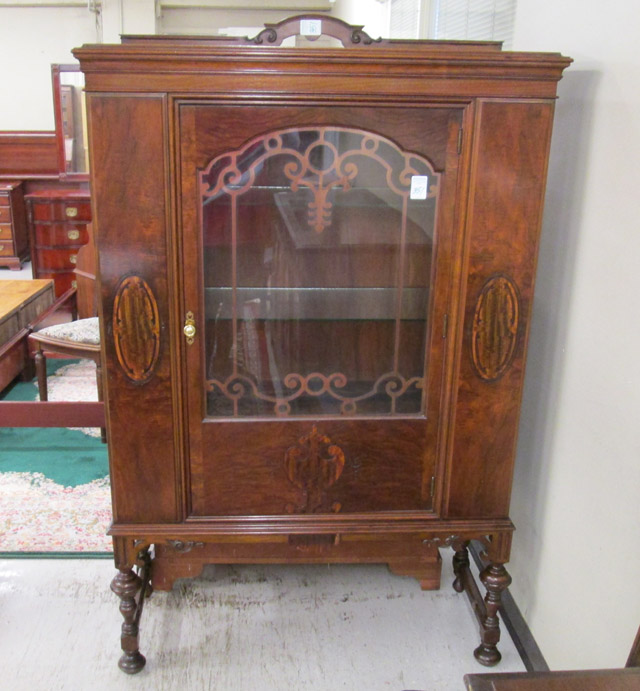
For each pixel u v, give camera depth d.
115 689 1.33
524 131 1.11
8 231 4.75
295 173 1.15
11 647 1.44
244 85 1.08
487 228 1.16
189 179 1.12
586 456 1.23
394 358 1.27
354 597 1.64
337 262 1.22
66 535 1.84
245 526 1.30
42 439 2.42
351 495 1.31
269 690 1.34
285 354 1.26
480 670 1.42
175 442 1.25
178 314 1.19
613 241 1.14
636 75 1.06
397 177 1.16
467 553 1.65
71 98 3.95
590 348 1.22
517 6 1.60
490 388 1.25
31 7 4.95
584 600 1.22
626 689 0.65
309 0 5.22
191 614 1.56
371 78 1.08
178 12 5.29
